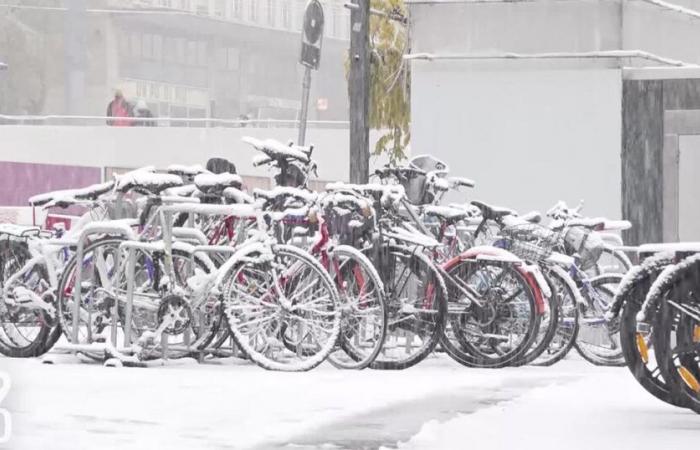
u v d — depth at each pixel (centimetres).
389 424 1280
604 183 2617
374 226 1827
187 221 1920
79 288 1830
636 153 2791
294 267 1780
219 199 1916
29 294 1866
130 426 1245
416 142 2686
